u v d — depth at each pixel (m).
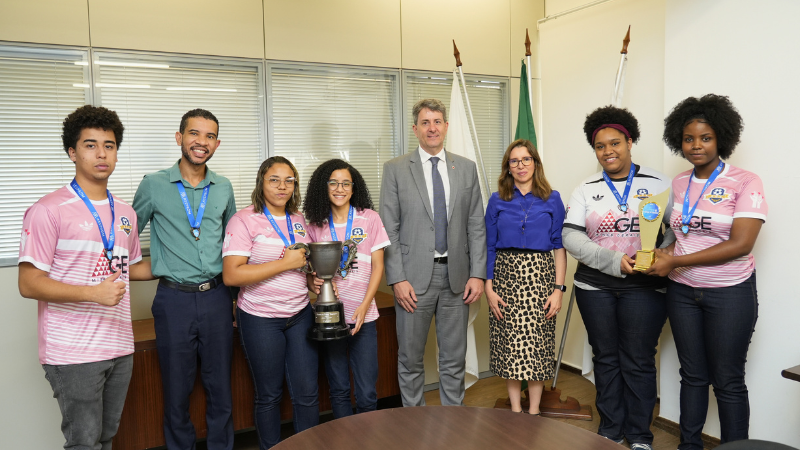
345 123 3.46
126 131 2.88
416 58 3.66
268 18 3.18
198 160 2.26
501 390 3.66
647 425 2.60
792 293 2.39
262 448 2.38
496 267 2.86
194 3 2.99
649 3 3.28
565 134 3.95
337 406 2.54
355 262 2.50
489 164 4.03
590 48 3.70
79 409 1.88
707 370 2.43
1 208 2.64
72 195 1.89
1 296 2.62
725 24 2.58
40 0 2.66
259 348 2.29
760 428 2.54
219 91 3.10
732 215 2.24
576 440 1.45
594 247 2.53
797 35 2.31
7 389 2.63
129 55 2.86
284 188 2.30
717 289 2.29
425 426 1.57
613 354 2.66
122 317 1.99
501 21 3.98
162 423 2.57
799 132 2.33
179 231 2.27
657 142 3.27
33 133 2.69
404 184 2.71
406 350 2.71
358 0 3.45
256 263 2.28
